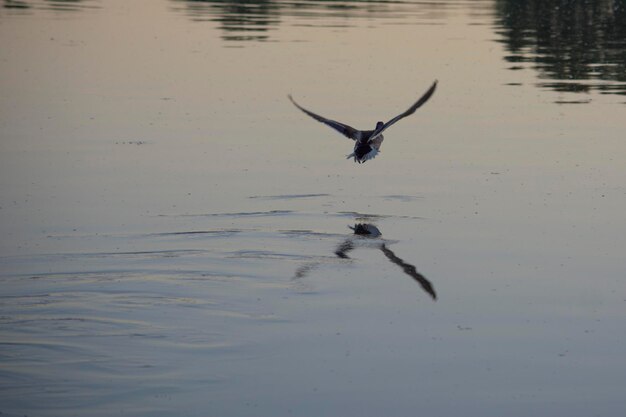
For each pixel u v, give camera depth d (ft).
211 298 45.39
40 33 121.90
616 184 63.36
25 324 42.14
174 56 107.76
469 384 37.52
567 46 118.62
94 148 71.51
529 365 39.06
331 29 128.06
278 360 39.32
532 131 77.56
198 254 50.98
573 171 66.28
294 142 74.08
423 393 36.83
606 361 39.47
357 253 51.47
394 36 122.93
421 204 59.62
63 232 54.03
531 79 98.58
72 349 39.91
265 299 45.39
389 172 66.44
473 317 43.55
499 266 49.73
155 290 46.11
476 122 80.64
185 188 62.44
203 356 39.63
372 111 82.58
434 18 141.38
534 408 35.81
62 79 95.30
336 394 36.65
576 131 77.51
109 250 51.34
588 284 47.42
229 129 77.46
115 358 39.27
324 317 43.47
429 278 48.14
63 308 43.86
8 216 56.54
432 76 98.63
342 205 59.31
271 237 53.78
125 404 35.81
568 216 57.21
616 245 52.65
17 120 79.25
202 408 35.60
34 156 69.15
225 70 100.22
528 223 56.08
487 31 129.18
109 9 148.36
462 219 56.80
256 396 36.47
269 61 104.94
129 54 108.88
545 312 44.14
